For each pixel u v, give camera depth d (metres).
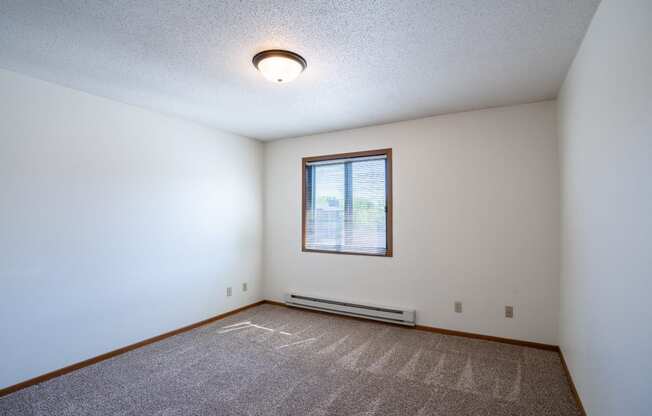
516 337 3.11
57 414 2.03
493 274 3.22
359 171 4.02
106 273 2.88
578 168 2.16
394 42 2.01
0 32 1.87
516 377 2.48
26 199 2.41
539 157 3.06
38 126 2.48
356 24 1.81
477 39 1.97
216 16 1.74
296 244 4.43
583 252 2.04
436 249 3.49
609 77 1.54
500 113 3.22
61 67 2.32
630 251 1.30
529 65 2.33
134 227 3.11
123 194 3.03
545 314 3.00
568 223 2.51
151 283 3.24
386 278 3.76
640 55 1.19
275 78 2.26
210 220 3.90
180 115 3.48
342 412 2.05
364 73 2.45
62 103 2.63
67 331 2.61
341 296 4.05
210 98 2.97
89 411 2.06
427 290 3.52
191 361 2.79
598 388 1.71
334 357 2.86
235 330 3.56
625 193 1.35
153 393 2.28
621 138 1.39
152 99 2.98
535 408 2.08
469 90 2.79
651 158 1.11
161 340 3.28
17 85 2.39
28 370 2.38
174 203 3.49
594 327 1.80
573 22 1.80
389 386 2.36
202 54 2.16
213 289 3.91
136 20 1.77
